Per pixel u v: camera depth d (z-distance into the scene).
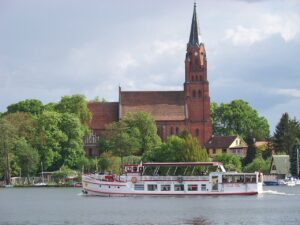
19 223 148.38
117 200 196.88
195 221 147.88
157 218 153.00
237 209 169.00
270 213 160.50
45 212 168.00
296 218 151.38
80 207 178.00
